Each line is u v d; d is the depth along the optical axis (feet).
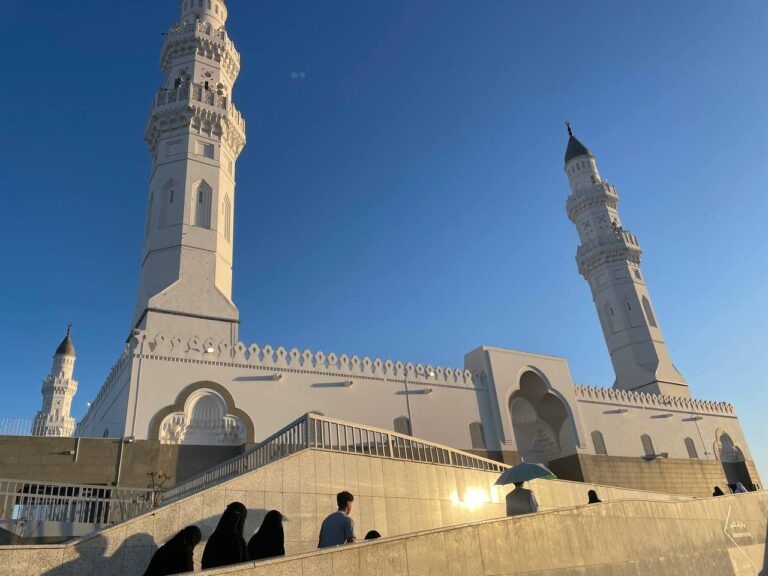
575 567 32.01
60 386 227.81
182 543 25.67
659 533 39.55
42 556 26.50
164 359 81.76
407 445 54.34
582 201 186.80
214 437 81.76
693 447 145.18
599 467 121.70
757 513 51.80
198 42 122.72
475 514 55.36
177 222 101.30
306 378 92.58
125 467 72.79
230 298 102.94
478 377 114.52
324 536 27.81
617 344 168.14
